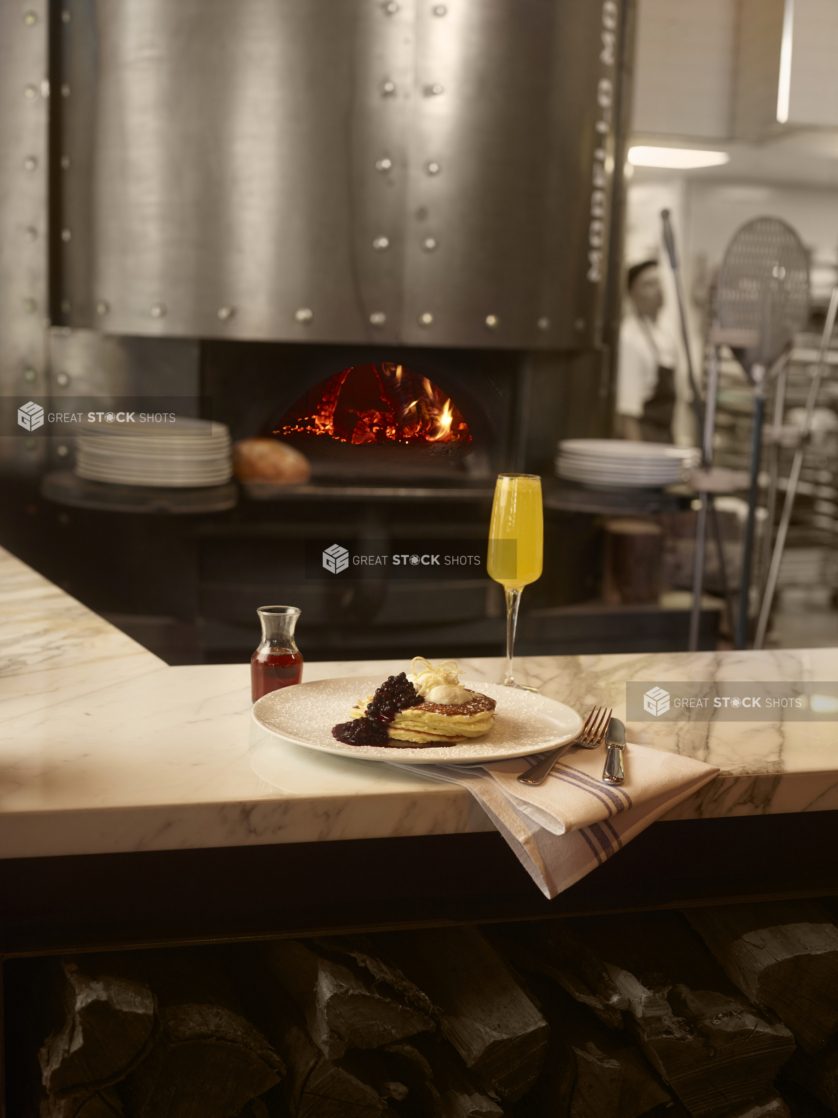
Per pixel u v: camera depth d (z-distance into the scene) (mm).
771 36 3980
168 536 2949
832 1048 1341
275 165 2615
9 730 1253
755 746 1293
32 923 1155
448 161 2686
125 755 1179
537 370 3094
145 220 2678
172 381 2939
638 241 5852
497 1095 1189
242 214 2639
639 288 5359
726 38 4176
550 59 2742
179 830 1056
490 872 1286
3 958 1122
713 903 1309
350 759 1188
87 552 2988
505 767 1148
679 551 3707
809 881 1367
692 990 1267
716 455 5789
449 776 1123
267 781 1115
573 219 2873
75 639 1659
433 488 2881
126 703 1365
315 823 1085
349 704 1310
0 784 1086
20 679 1451
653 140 4398
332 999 1118
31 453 2943
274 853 1214
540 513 1417
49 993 1195
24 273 2863
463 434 2871
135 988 1089
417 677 1239
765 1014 1268
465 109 2674
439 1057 1234
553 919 1310
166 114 2619
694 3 4129
